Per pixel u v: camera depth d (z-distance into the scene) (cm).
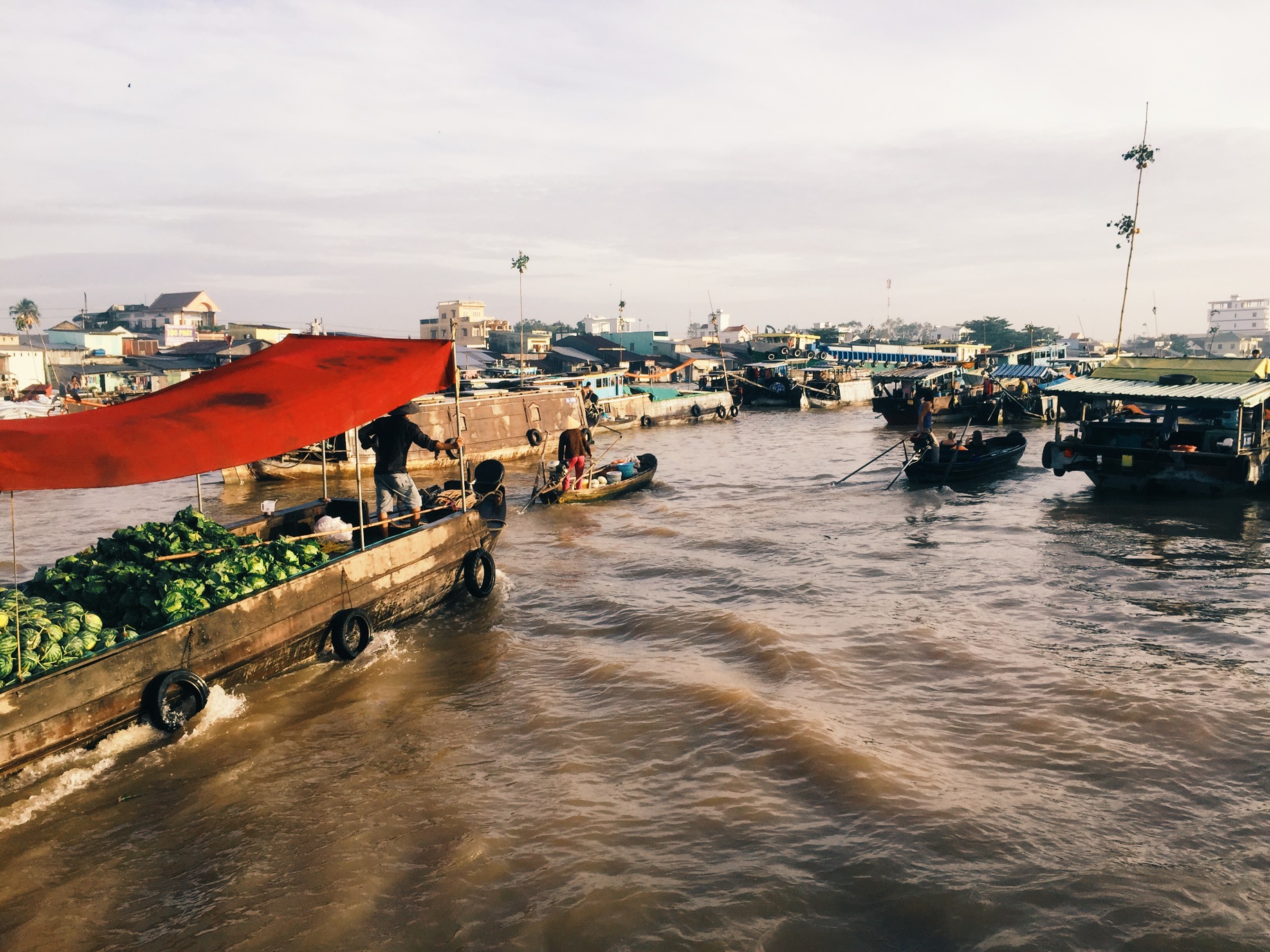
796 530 1764
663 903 558
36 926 552
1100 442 2198
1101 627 1100
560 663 999
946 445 2355
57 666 709
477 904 560
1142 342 17025
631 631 1119
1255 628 1080
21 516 2138
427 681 948
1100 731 796
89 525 2002
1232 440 2012
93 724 723
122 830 658
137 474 757
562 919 544
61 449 739
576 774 733
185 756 770
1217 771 720
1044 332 13625
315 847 630
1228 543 1562
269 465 2631
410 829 653
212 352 7794
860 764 722
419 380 1114
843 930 534
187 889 586
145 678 766
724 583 1344
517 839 634
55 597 851
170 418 867
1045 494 2159
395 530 1237
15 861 619
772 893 566
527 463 3234
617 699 887
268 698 897
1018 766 734
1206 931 524
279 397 957
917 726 813
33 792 705
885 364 7144
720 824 650
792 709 838
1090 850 611
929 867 591
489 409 3167
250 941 532
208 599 858
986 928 532
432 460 2962
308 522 1275
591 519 1906
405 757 770
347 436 2733
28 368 6456
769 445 3625
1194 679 914
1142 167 4344
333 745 793
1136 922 533
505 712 865
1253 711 831
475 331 9525
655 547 1612
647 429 4509
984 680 923
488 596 1266
